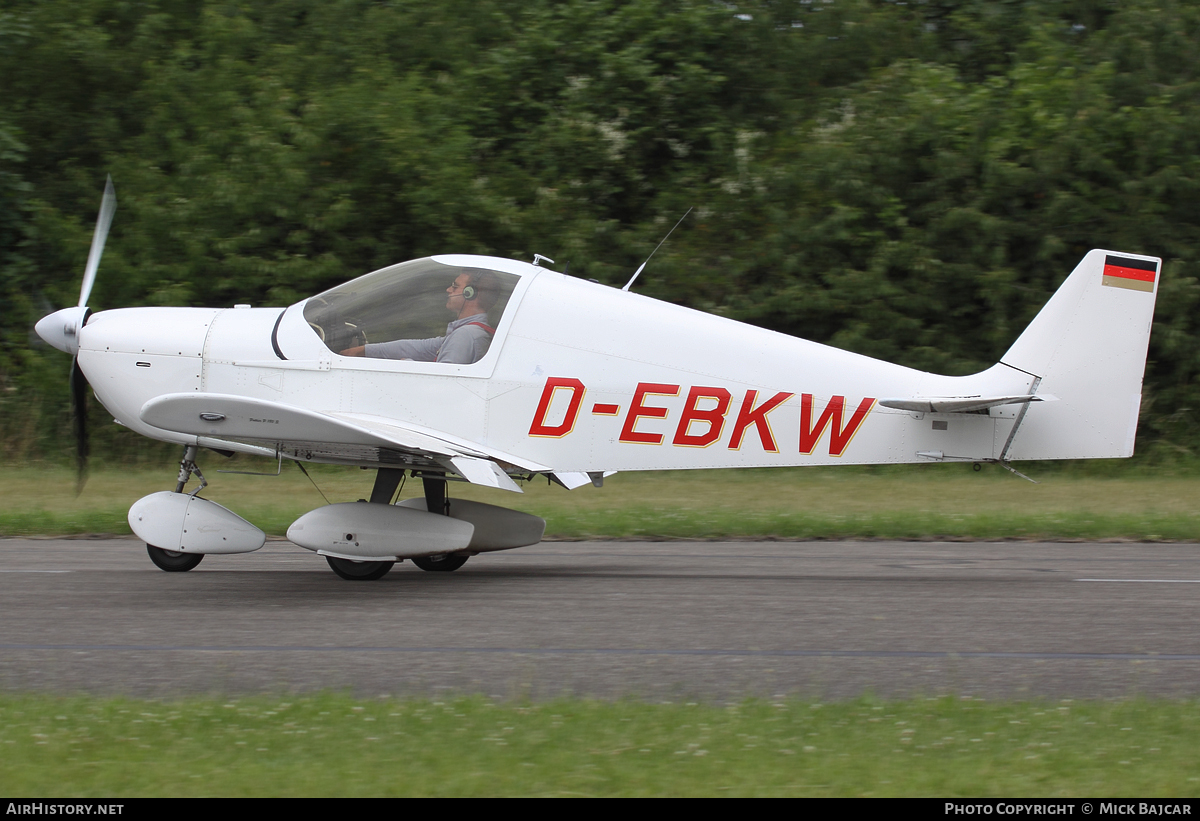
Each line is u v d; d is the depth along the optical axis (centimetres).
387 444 1956
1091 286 2233
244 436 1973
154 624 1756
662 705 1295
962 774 1082
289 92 5134
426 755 1111
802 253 5188
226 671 1470
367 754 1116
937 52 6425
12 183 5062
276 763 1092
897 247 5109
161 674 1455
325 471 4425
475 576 2298
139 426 2264
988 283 5059
